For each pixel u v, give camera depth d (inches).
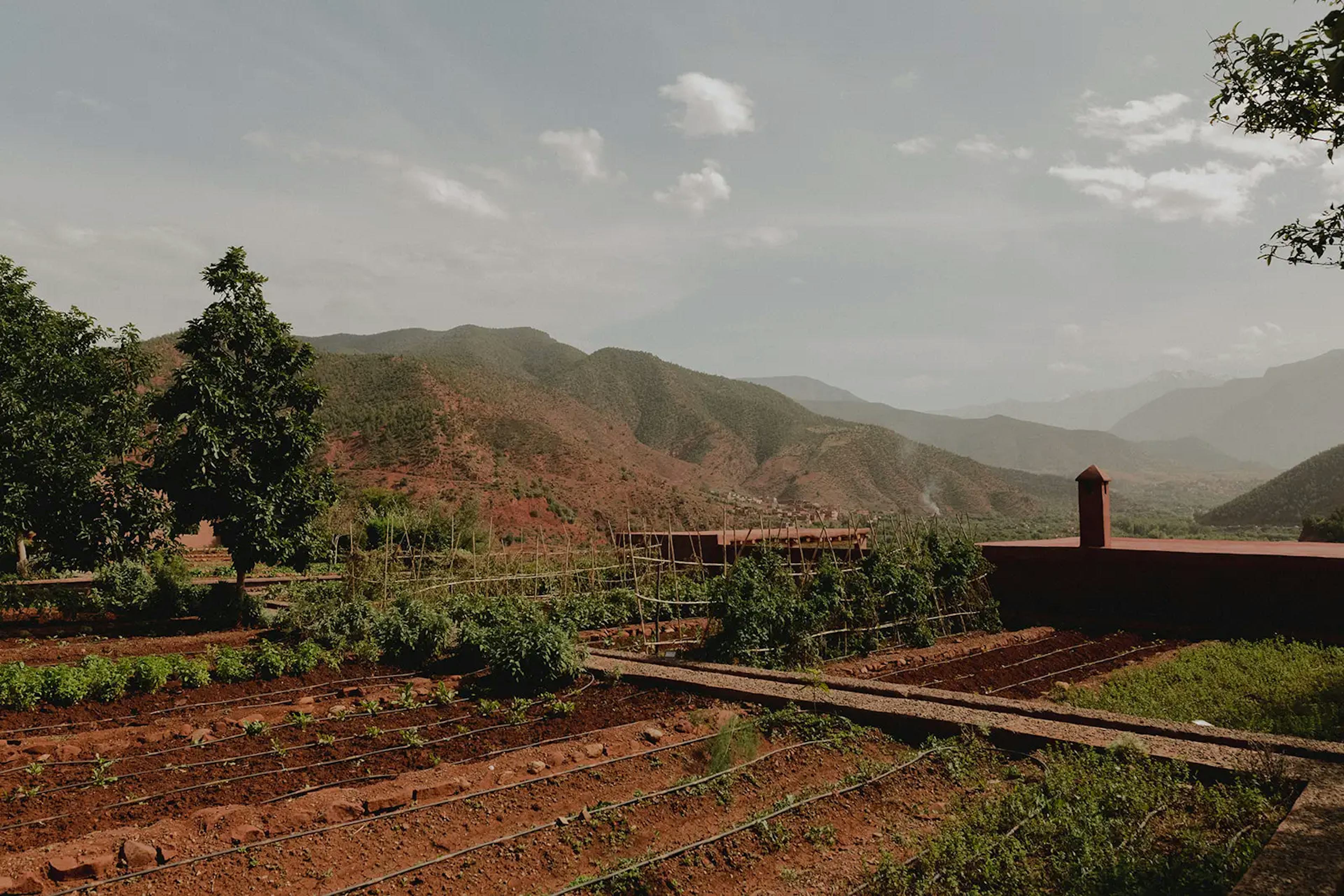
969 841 228.4
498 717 366.6
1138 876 201.0
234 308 589.0
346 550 995.3
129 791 266.8
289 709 370.9
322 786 276.5
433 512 1127.6
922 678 468.1
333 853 227.0
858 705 359.6
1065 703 399.9
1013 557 735.7
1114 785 253.0
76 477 589.6
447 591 652.1
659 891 213.6
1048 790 260.1
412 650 489.1
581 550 847.1
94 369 661.3
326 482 622.2
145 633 569.3
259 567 1037.2
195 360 577.6
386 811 254.5
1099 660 517.0
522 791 272.8
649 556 759.1
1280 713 366.3
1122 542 780.6
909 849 234.4
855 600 562.9
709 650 503.5
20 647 493.7
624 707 385.4
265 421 587.8
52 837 228.2
